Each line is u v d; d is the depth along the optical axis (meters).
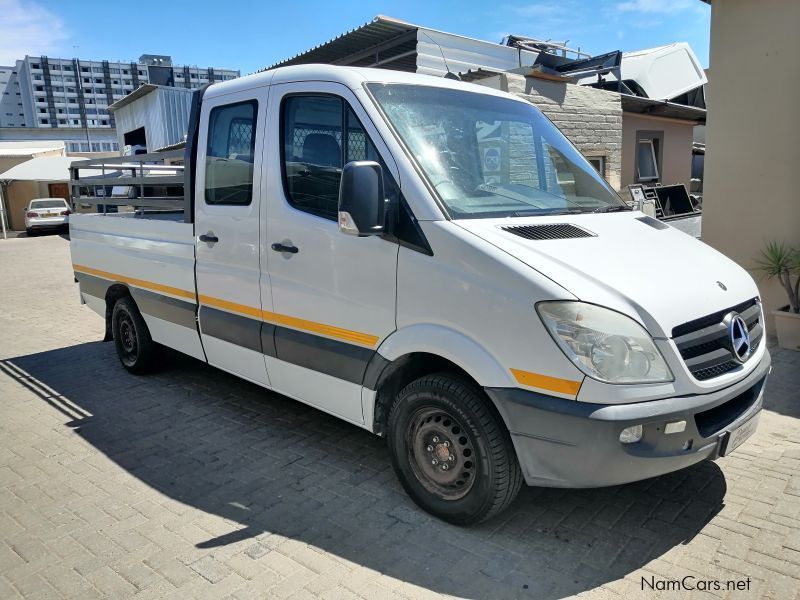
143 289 5.73
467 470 3.38
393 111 3.74
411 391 3.50
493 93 4.50
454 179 3.62
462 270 3.21
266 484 4.07
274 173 4.20
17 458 4.54
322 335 3.96
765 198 6.84
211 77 121.94
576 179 4.35
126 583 3.11
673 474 4.04
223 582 3.10
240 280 4.52
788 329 6.32
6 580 3.16
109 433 4.95
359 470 4.22
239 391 5.83
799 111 6.49
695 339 3.08
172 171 6.86
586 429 2.89
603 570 3.13
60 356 7.25
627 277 3.10
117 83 132.25
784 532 3.38
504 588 3.01
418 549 3.33
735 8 6.78
